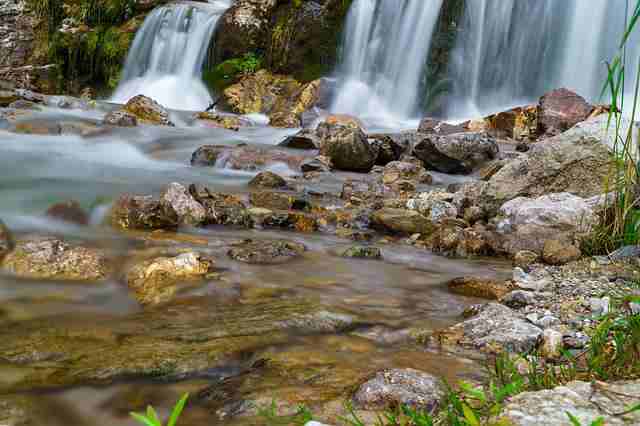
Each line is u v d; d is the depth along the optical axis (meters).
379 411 2.26
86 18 23.48
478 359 2.89
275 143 12.65
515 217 5.62
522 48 17.39
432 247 5.52
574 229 5.19
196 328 3.15
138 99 14.05
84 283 3.89
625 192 4.73
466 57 18.27
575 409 1.87
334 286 4.17
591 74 15.95
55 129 11.22
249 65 20.67
